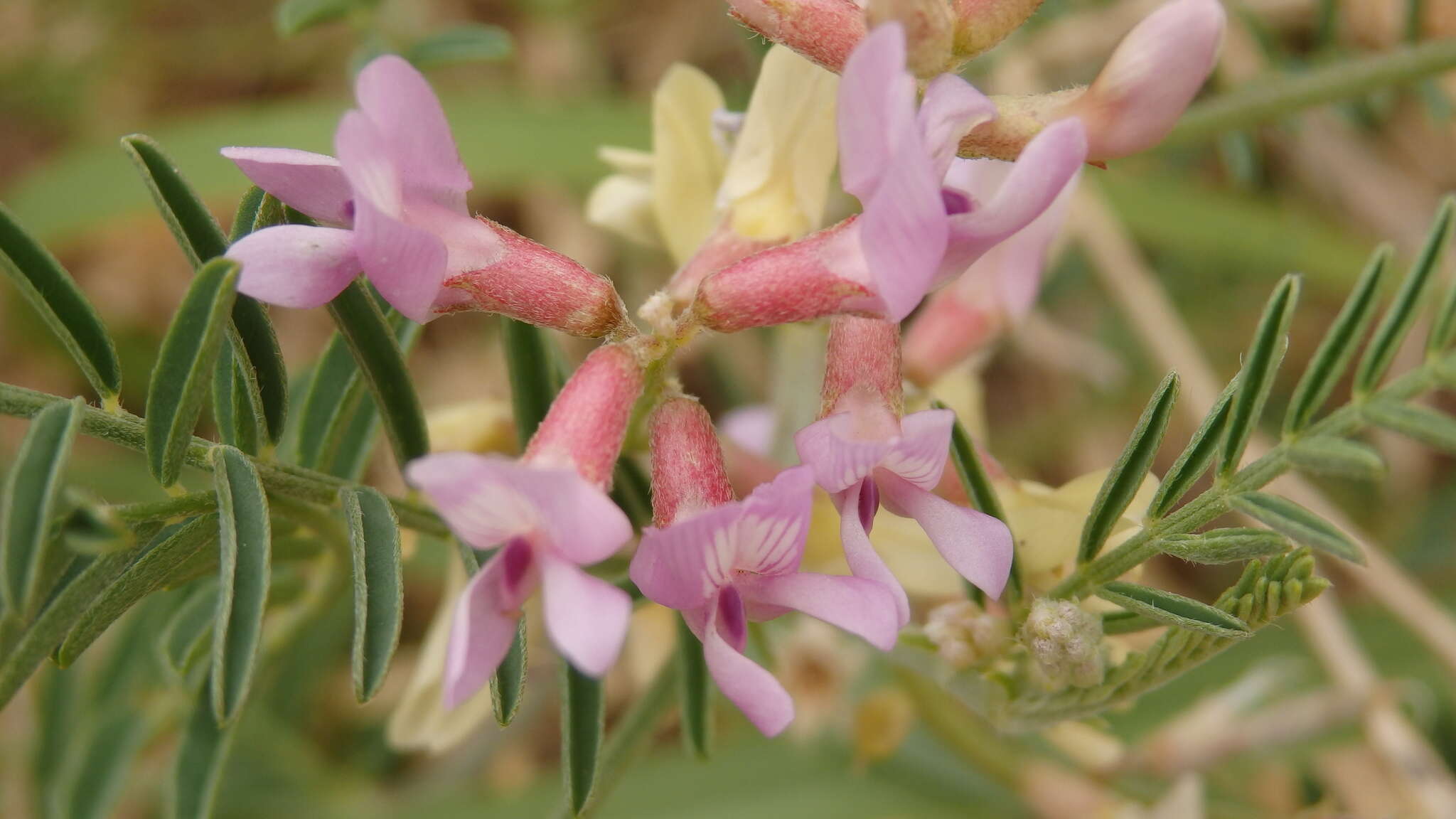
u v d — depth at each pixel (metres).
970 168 0.17
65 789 0.19
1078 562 0.16
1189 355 0.26
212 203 0.29
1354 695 0.22
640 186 0.19
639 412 0.17
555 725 0.28
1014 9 0.15
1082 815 0.21
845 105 0.14
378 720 0.27
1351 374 0.30
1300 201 0.31
